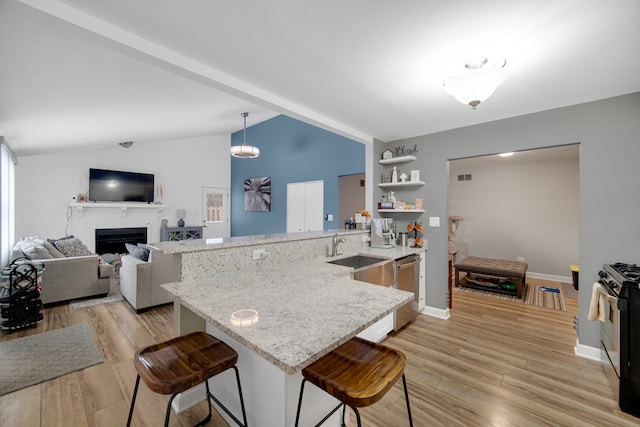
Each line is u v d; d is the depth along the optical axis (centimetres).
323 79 207
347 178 621
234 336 104
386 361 121
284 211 634
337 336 102
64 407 177
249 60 181
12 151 388
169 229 663
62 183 535
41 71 179
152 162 652
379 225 342
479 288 464
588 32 148
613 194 235
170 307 359
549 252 536
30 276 297
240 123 653
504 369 225
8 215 377
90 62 180
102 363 228
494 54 171
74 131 360
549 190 536
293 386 127
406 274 309
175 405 175
